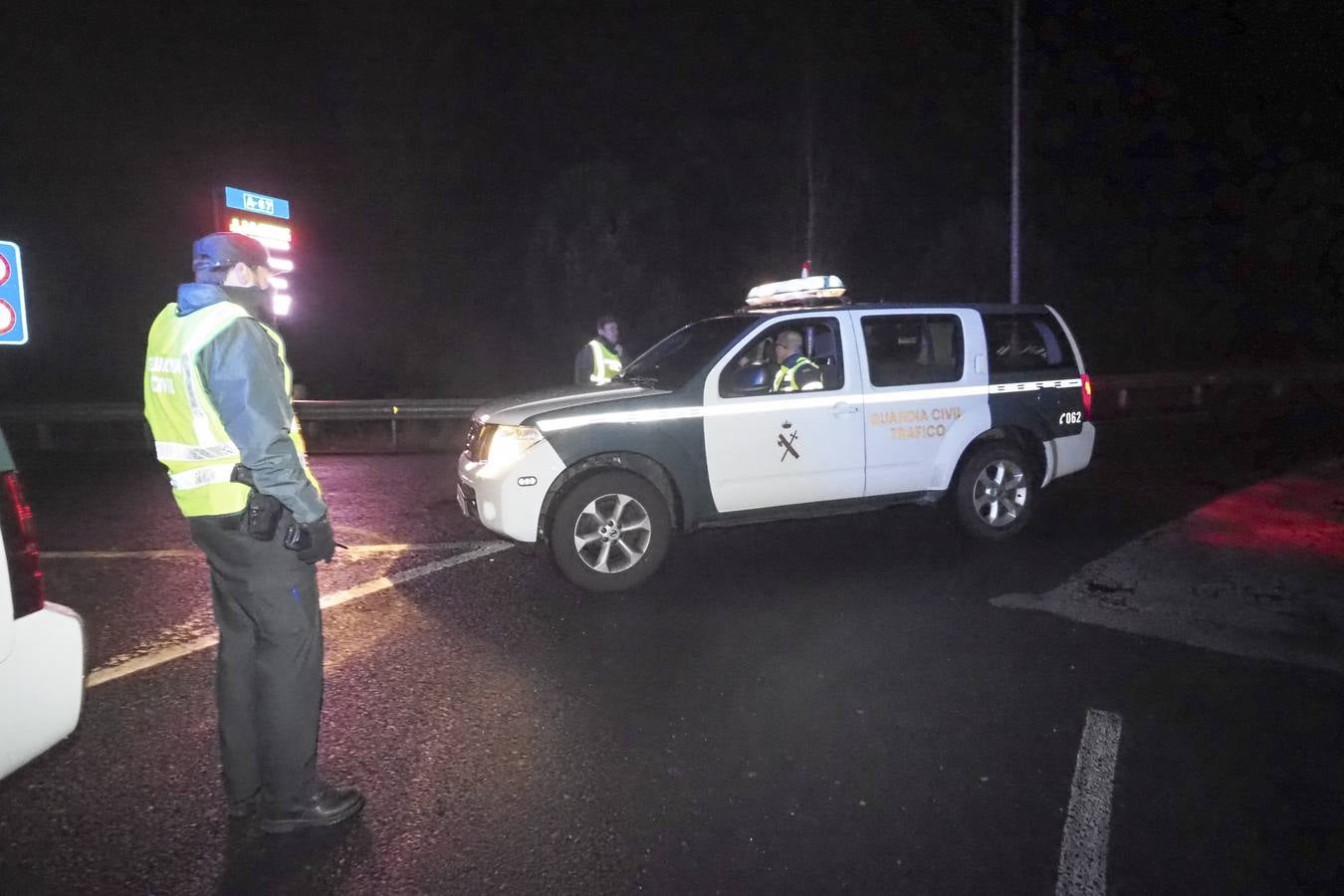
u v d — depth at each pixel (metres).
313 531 3.25
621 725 4.41
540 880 3.25
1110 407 17.75
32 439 15.55
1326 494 9.34
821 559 7.18
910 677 4.92
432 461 12.86
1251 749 4.12
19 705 2.78
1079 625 5.66
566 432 6.16
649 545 6.36
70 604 6.27
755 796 3.78
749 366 6.61
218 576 3.41
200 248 3.33
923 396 7.03
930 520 8.34
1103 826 3.55
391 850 3.42
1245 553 7.16
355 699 4.71
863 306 7.07
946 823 3.58
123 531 8.49
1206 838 3.47
